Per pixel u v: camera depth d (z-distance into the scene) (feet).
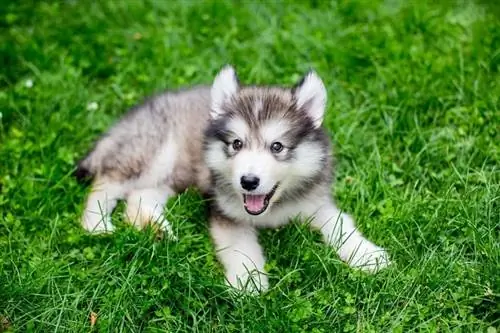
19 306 5.74
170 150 6.39
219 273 5.98
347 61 7.31
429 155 6.59
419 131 6.69
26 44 7.54
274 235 6.19
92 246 6.14
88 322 5.73
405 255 5.99
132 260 5.91
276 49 7.47
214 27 7.76
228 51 7.50
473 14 7.70
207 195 6.31
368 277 5.82
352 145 6.68
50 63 7.41
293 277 5.89
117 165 6.40
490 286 5.71
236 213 6.15
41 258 6.00
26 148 6.66
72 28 7.74
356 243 6.06
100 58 7.49
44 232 6.18
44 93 7.09
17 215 6.31
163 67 7.38
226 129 5.99
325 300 5.74
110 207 6.38
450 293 5.74
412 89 6.97
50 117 6.96
